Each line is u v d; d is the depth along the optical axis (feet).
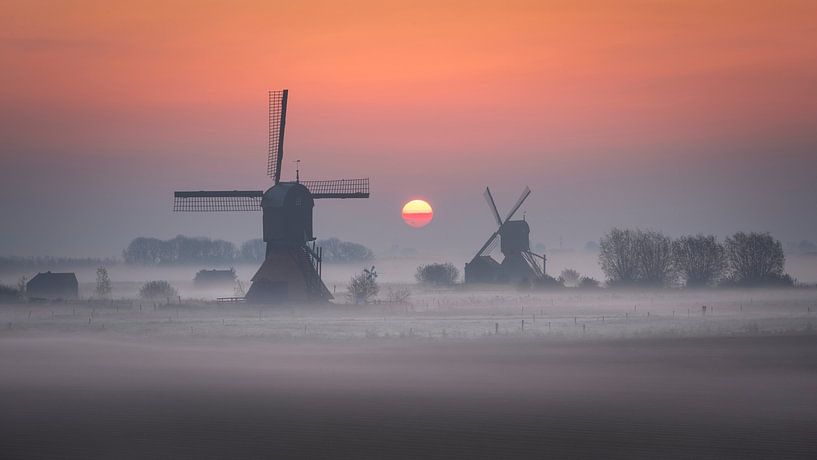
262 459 408.67
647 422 482.28
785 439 442.91
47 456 417.69
